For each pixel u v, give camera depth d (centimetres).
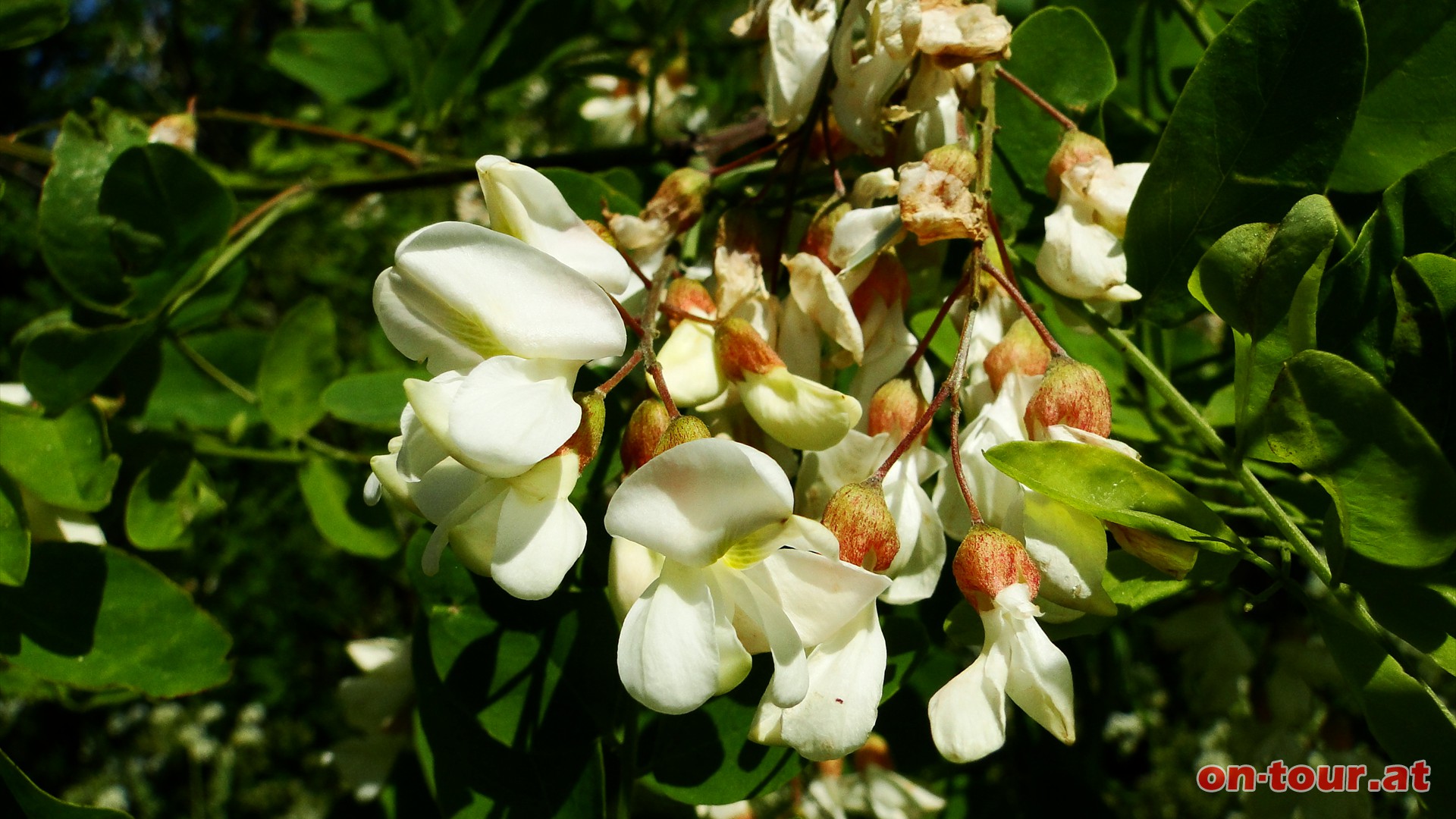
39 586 15
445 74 23
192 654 15
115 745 76
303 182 21
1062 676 11
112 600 15
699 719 14
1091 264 13
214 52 88
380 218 61
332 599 71
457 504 11
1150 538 12
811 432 12
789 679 11
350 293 63
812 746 11
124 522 19
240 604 66
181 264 17
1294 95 13
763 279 14
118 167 17
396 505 12
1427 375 12
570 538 11
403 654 18
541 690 14
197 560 41
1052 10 15
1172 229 13
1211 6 17
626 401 16
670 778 14
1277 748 19
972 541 12
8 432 16
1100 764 24
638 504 11
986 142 13
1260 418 12
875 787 23
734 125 23
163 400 22
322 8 29
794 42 14
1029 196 15
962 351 12
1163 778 57
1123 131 18
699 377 13
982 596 12
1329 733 19
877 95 14
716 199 16
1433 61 14
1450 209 12
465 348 12
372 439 35
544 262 11
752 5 15
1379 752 24
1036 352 13
